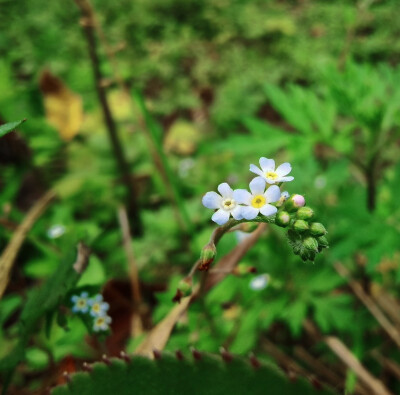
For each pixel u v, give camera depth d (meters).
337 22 0.39
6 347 0.15
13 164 0.22
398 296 0.19
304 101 0.18
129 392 0.10
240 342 0.15
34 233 0.19
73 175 0.23
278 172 0.09
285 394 0.10
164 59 0.36
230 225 0.10
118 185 0.24
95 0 0.40
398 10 0.38
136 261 0.21
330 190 0.20
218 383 0.10
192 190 0.24
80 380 0.10
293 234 0.09
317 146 0.27
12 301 0.15
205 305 0.15
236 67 0.35
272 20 0.39
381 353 0.18
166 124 0.32
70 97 0.22
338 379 0.18
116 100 0.26
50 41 0.30
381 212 0.16
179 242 0.21
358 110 0.16
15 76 0.30
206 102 0.33
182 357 0.10
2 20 0.37
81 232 0.18
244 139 0.18
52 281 0.13
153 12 0.39
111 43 0.37
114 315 0.17
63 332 0.14
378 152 0.17
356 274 0.20
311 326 0.19
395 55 0.36
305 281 0.17
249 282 0.16
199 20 0.39
